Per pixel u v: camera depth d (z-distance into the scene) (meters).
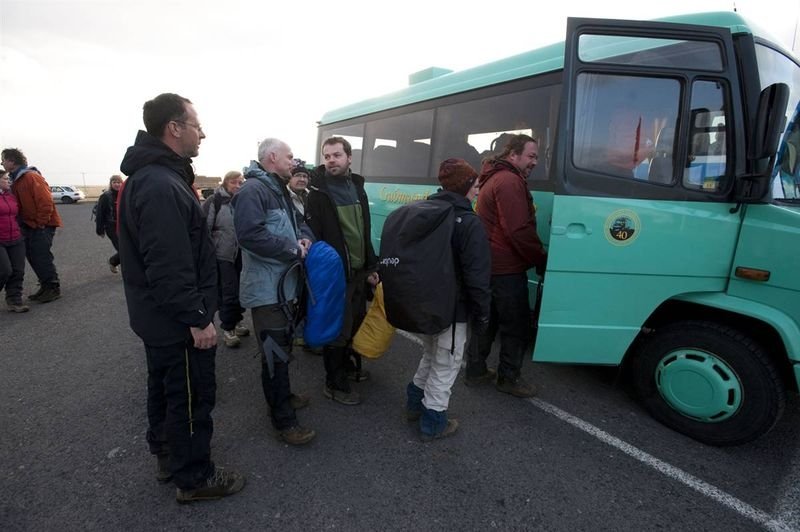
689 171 2.72
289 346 2.63
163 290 1.84
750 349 2.60
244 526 2.11
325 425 2.97
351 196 3.12
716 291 2.72
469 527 2.12
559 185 2.78
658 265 2.77
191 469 2.17
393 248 2.43
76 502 2.25
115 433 2.85
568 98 2.74
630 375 3.66
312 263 2.54
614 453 2.68
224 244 4.15
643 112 2.77
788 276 2.45
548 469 2.53
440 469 2.53
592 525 2.13
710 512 2.22
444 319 2.38
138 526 2.10
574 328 2.90
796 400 3.33
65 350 4.25
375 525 2.12
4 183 5.25
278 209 2.51
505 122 4.24
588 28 2.71
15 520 2.12
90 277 7.65
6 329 4.87
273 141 2.58
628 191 2.76
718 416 2.72
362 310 3.35
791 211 2.46
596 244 2.79
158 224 1.81
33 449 2.69
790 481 2.45
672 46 2.77
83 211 25.58
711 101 2.67
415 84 5.54
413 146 5.45
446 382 2.68
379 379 3.68
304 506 2.24
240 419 3.04
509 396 3.37
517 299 3.09
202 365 2.13
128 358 4.06
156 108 1.96
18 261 5.50
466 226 2.44
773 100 2.39
